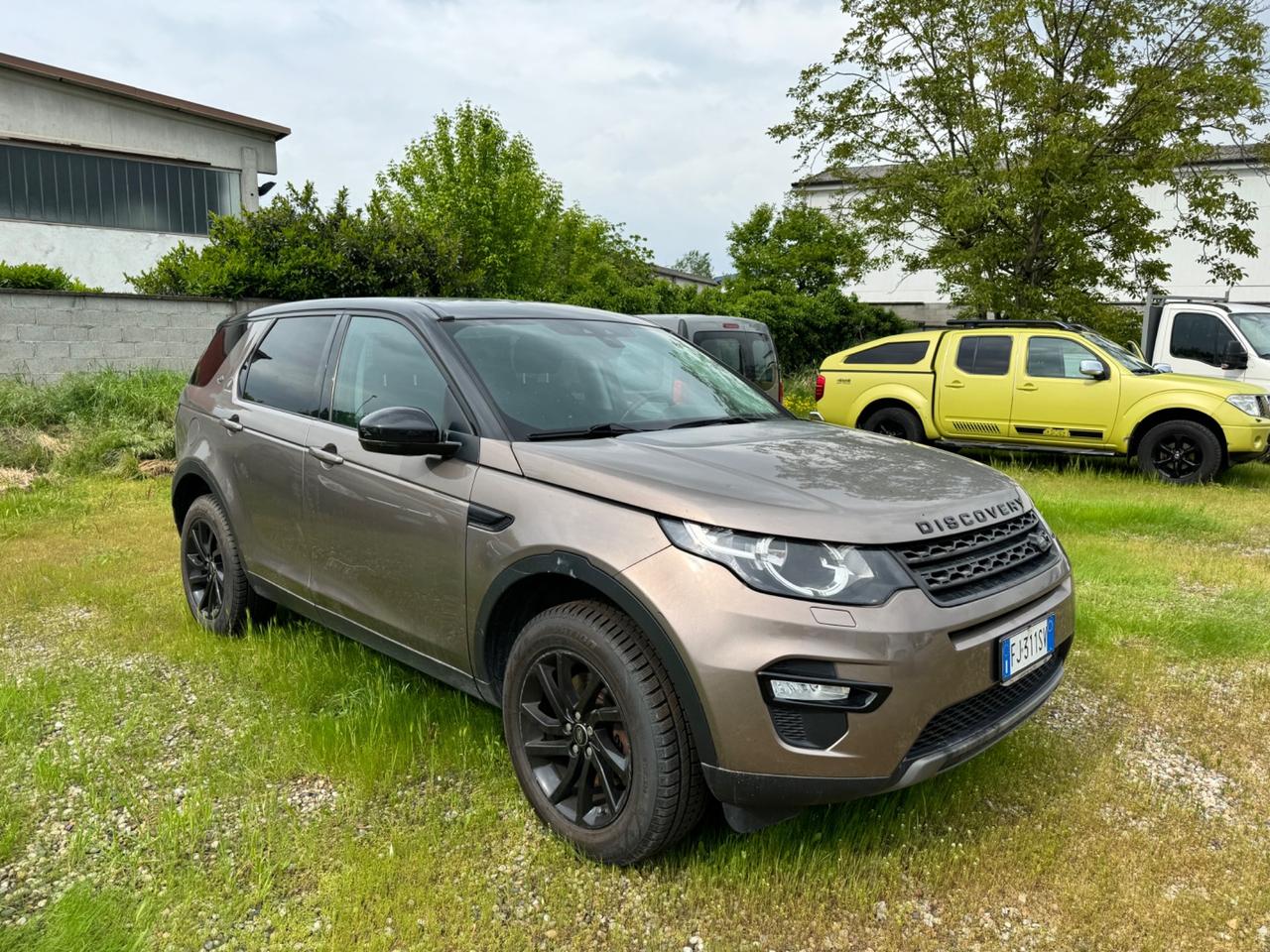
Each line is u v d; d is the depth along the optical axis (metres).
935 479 2.83
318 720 3.38
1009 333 10.44
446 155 20.59
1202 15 15.36
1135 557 6.12
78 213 20.98
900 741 2.32
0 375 10.42
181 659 4.16
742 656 2.27
